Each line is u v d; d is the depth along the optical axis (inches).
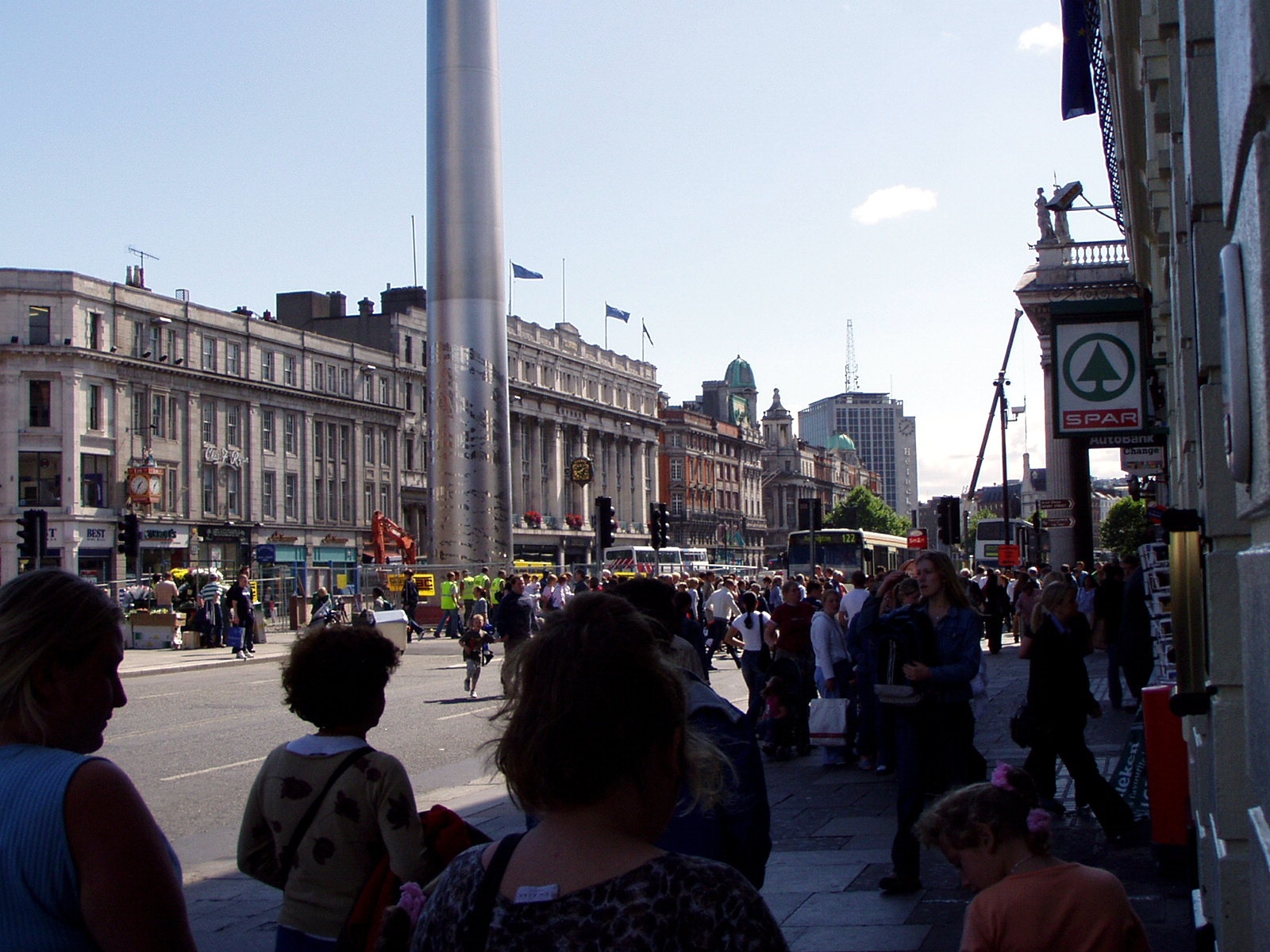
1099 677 956.6
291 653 166.1
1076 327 494.0
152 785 522.6
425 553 3356.3
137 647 1470.2
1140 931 147.2
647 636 91.7
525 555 3742.6
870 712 514.0
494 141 1403.8
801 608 584.7
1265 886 90.4
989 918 147.3
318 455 2928.2
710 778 97.1
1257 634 96.0
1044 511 1512.1
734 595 1249.4
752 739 154.7
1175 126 264.5
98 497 2293.3
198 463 2556.6
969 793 153.6
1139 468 1033.5
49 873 94.4
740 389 6756.9
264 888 343.0
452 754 604.7
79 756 99.6
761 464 6441.9
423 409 3363.7
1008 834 150.2
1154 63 373.1
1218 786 203.0
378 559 2222.0
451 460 1406.3
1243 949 192.9
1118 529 4350.4
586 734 86.4
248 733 695.7
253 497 2696.9
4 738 103.5
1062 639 358.6
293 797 159.6
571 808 87.5
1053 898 146.3
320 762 160.4
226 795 498.3
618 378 4488.2
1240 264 97.7
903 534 7564.0
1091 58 616.4
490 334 1403.8
